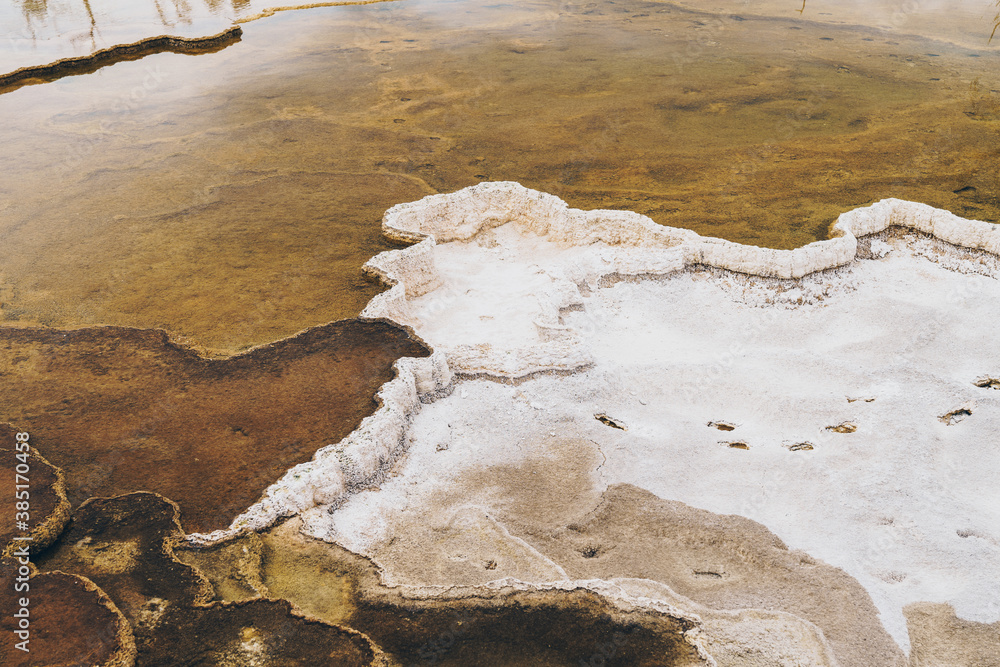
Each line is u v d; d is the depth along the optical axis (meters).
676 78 43.19
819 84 41.72
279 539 16.17
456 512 17.59
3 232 27.97
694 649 14.35
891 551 16.80
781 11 56.75
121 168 33.06
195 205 29.78
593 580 15.75
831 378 21.50
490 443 19.53
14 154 34.47
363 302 23.53
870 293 24.75
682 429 19.97
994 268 25.23
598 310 24.03
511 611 15.00
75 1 58.97
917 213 26.95
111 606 14.16
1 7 57.00
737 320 23.92
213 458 17.61
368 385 19.78
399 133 36.41
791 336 23.42
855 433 19.58
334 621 14.63
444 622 14.72
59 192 30.95
